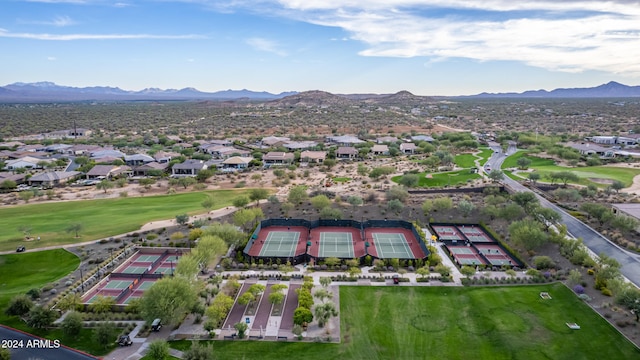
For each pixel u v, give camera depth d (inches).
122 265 3206.2
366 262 3225.9
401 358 2146.9
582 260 3019.2
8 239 3575.3
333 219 4062.5
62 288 2824.8
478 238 3767.2
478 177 5787.4
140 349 2201.0
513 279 2915.8
